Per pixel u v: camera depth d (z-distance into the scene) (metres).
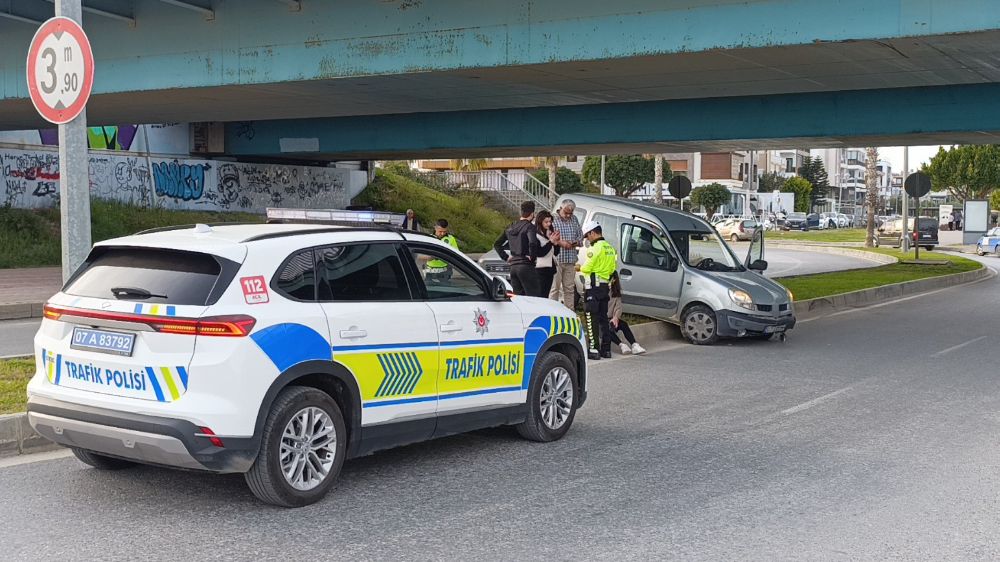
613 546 5.51
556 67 16.58
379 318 6.54
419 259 7.07
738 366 12.66
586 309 13.31
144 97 21.56
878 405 9.95
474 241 42.50
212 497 6.36
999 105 21.06
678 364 12.82
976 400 10.23
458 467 7.29
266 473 5.91
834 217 99.94
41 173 32.81
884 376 11.85
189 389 5.64
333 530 5.73
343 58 17.88
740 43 14.53
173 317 5.70
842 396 10.46
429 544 5.51
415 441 6.99
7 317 16.78
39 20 20.39
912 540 5.66
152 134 36.41
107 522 5.83
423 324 6.85
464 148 30.50
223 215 38.16
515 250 13.72
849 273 29.59
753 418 9.25
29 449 7.43
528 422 7.98
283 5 18.33
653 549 5.46
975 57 15.14
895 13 13.46
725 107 24.70
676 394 10.56
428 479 6.93
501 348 7.56
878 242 55.59
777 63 16.02
